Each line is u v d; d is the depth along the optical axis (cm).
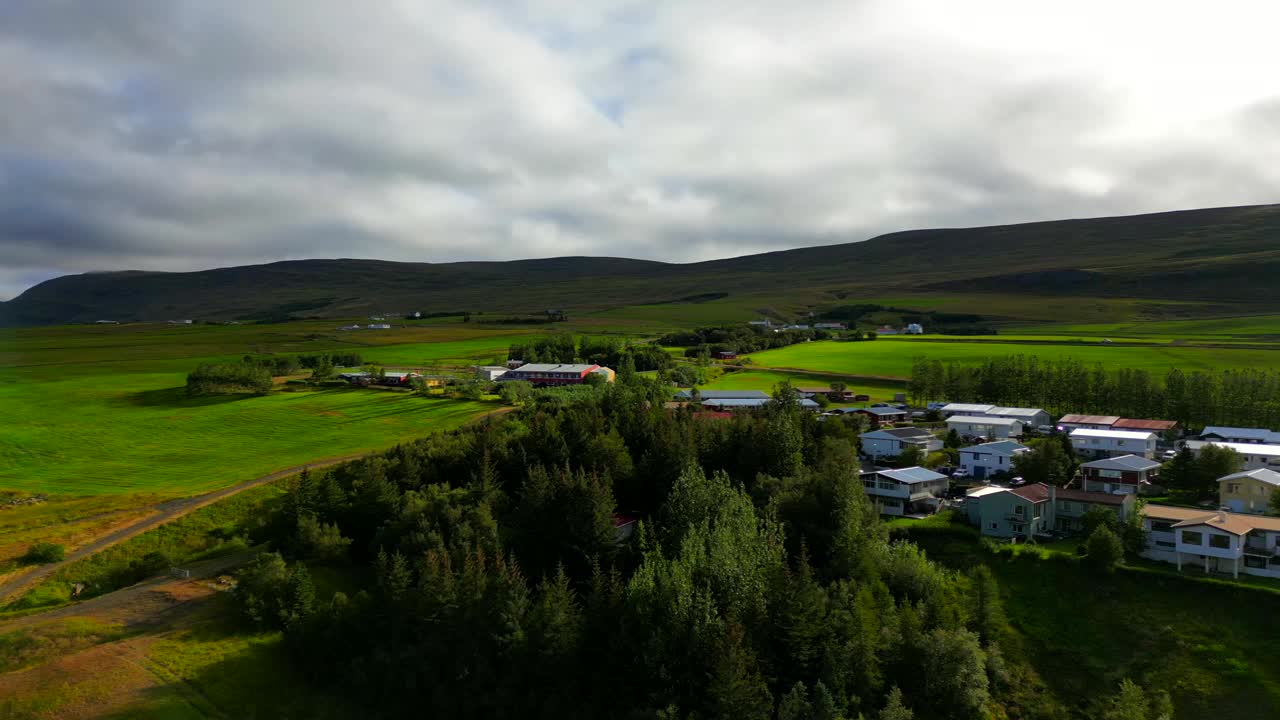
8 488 12106
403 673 7500
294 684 7581
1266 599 7881
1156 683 7388
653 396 17950
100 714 6619
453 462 11950
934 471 13138
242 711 7019
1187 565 8762
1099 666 7706
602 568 9225
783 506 9969
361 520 10469
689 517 9556
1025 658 7962
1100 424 15875
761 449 11956
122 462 13925
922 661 7462
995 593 8506
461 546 9019
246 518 11181
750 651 6931
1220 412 16175
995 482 12425
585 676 7381
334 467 13262
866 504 10094
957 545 9856
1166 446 14562
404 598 7950
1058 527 10362
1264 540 8538
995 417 16188
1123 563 8881
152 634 7975
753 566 8181
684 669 7038
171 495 11875
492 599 7806
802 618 7381
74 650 7575
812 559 9269
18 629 7894
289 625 8088
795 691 6781
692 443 11975
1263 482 10138
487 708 7212
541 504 9850
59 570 9331
